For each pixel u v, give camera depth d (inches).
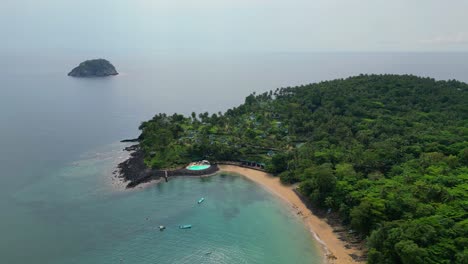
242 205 5083.7
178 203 5137.8
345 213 4328.3
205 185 5812.0
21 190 5497.1
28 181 5856.3
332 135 7135.8
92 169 6437.0
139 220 4613.7
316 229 4370.1
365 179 4781.0
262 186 5753.0
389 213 3907.5
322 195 4731.8
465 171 4869.6
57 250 3922.2
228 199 5285.4
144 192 5516.7
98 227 4424.2
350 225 4259.4
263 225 4498.0
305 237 4202.8
